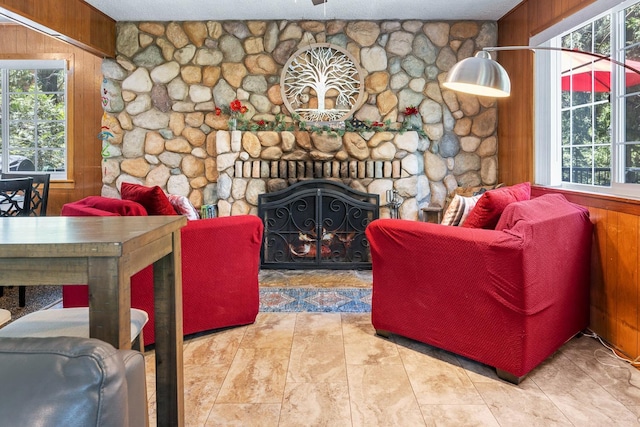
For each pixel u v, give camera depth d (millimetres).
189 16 4500
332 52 4680
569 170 3535
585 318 2783
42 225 1322
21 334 1256
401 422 1847
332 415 1899
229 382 2188
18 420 604
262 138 4523
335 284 4016
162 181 4699
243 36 4656
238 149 4527
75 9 3898
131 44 4621
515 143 4238
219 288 2779
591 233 2771
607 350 2574
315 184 4559
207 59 4652
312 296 3645
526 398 2041
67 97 5141
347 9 4320
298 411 1929
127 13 4395
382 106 4672
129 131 4676
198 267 2678
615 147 2787
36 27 3537
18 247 1010
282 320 3076
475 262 2234
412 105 4672
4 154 5301
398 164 4559
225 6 4219
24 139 5305
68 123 5141
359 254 4598
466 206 2707
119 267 1027
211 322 2770
